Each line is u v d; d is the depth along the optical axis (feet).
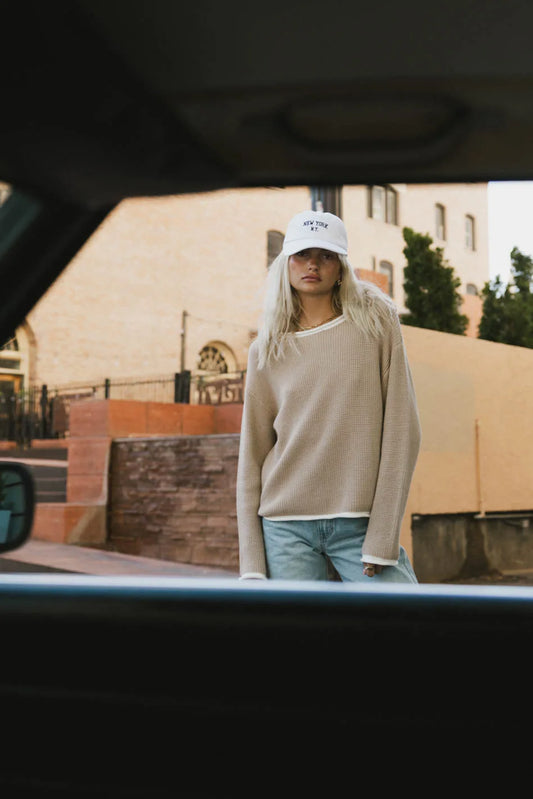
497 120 2.54
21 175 2.70
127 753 2.95
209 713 2.94
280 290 6.80
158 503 23.57
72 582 3.12
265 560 6.77
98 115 2.52
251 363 6.96
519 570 20.97
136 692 2.98
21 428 52.42
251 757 2.89
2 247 2.87
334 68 2.44
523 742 2.72
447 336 19.66
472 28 2.35
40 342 57.67
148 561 21.04
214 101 2.52
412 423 6.56
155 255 64.64
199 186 2.80
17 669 3.04
